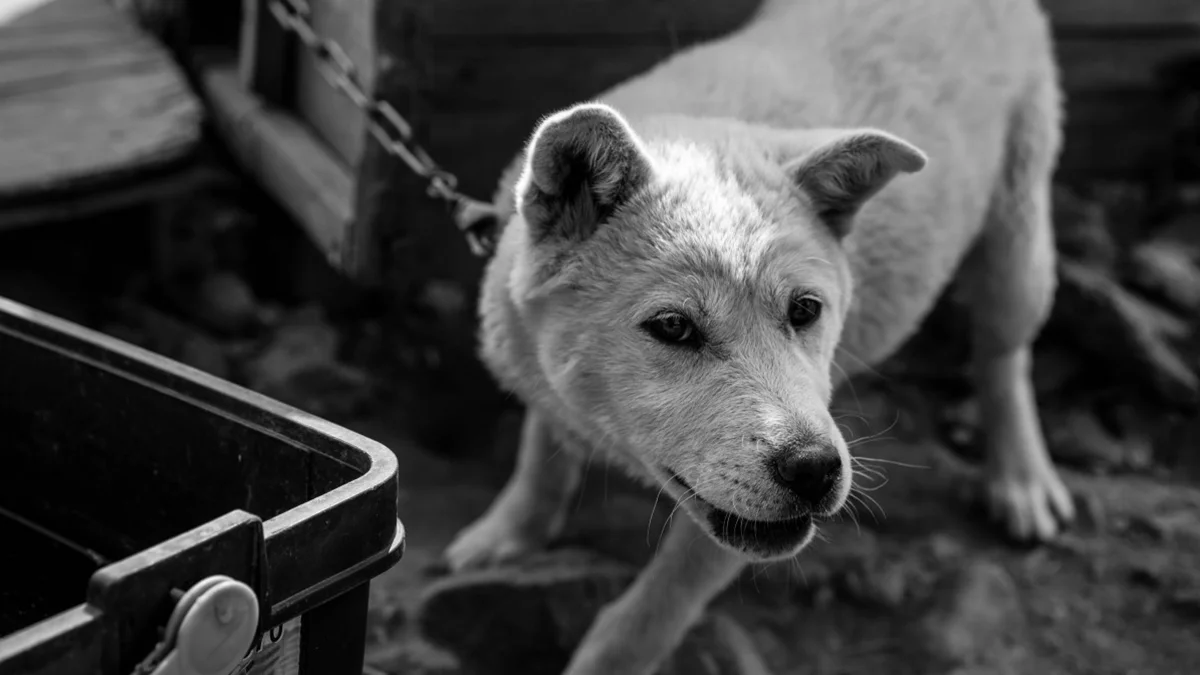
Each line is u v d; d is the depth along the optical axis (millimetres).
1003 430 1705
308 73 1764
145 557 1027
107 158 1789
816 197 1339
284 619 1077
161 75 1985
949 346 1875
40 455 1227
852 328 1444
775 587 1601
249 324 1851
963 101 1522
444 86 1670
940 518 1704
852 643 1572
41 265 1861
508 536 1567
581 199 1303
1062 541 1682
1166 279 1889
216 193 1918
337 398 1770
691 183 1311
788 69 1467
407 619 1496
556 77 1697
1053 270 1667
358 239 1604
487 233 1441
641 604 1397
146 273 1899
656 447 1287
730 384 1269
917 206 1466
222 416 1156
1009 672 1542
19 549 1239
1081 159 2041
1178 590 1631
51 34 2098
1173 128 2031
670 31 1708
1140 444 1808
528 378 1377
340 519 1088
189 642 1026
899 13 1514
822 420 1259
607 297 1299
